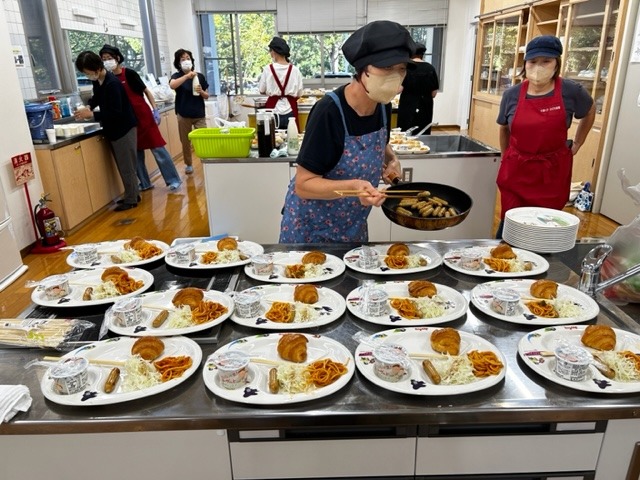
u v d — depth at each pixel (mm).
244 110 8320
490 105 7277
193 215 4648
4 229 3168
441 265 1568
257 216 3340
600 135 4297
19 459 997
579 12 4781
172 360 1070
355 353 1088
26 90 4461
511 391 991
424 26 9062
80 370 990
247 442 995
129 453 998
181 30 8742
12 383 1041
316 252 1582
